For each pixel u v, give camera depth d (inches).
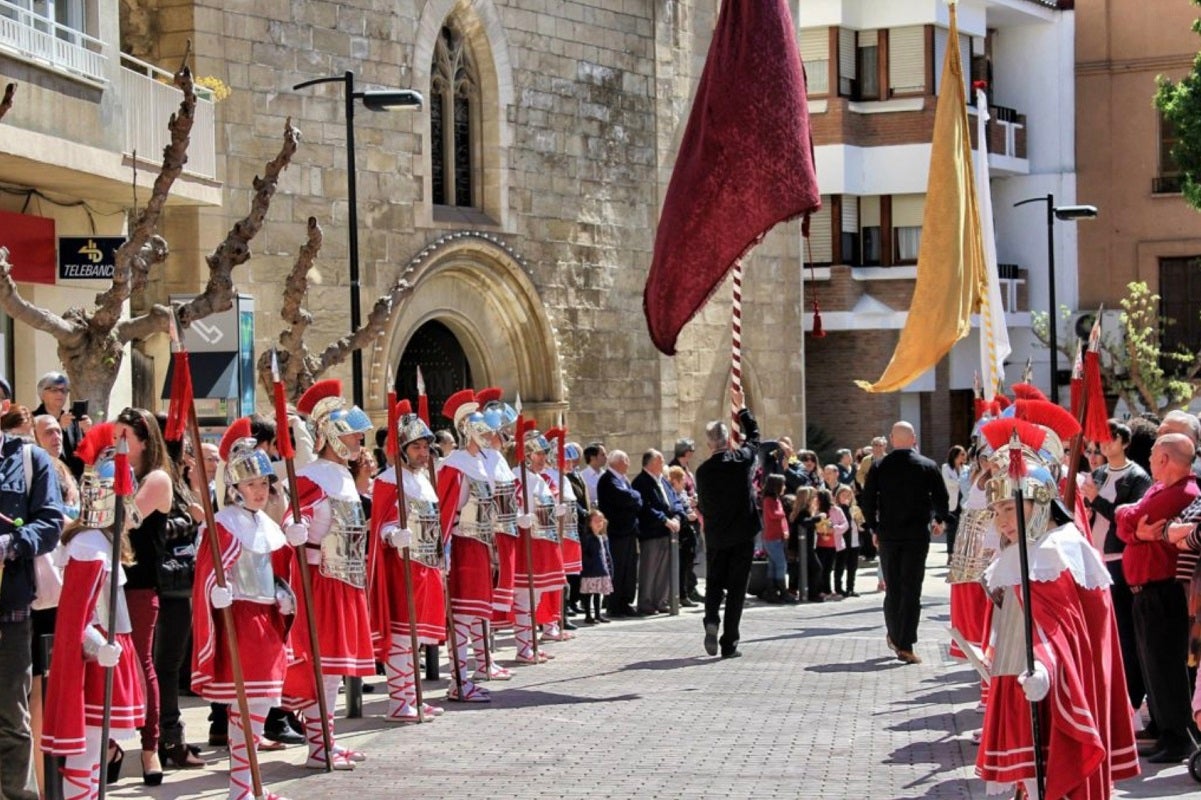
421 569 577.9
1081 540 373.4
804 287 1676.9
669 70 1353.3
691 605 1009.5
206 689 441.7
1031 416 394.3
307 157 1037.8
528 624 727.1
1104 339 1802.4
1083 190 1892.2
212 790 464.1
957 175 820.6
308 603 478.6
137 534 463.5
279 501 515.2
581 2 1263.5
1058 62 1883.6
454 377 1203.2
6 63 700.7
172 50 975.0
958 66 826.8
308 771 488.7
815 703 606.2
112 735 407.8
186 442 516.7
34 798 404.5
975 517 576.4
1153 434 548.7
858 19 1680.6
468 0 1162.0
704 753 511.2
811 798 446.9
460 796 452.4
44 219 802.8
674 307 695.7
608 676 682.2
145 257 657.0
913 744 523.2
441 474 618.2
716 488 732.7
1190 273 1878.7
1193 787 449.4
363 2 1075.9
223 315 768.3
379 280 1086.4
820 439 1697.8
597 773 481.1
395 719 572.1
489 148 1189.1
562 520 816.9
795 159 676.7
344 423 510.6
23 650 401.1
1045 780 359.9
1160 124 1876.2
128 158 810.8
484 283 1184.8
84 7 783.1
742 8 679.1
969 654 373.4
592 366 1269.7
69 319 637.3
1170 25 1865.2
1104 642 373.1
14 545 389.7
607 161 1288.1
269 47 1014.4
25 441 404.2
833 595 1056.8
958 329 820.6
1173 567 472.1
